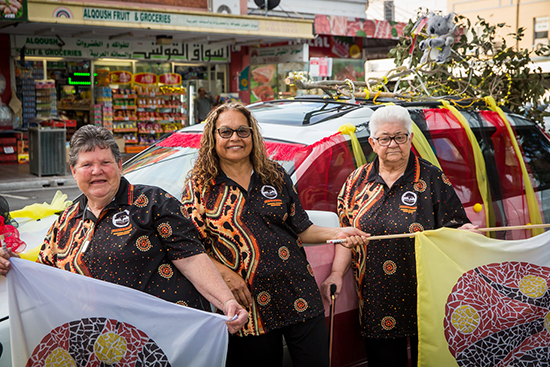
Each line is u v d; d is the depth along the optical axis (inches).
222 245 105.2
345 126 138.0
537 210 163.8
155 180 147.6
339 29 755.4
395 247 119.2
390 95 175.5
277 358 108.3
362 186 125.4
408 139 119.2
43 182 464.1
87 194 92.1
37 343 95.3
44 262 98.0
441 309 114.2
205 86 761.6
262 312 103.7
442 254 114.7
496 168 162.7
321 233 110.0
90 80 696.4
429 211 119.7
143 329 92.9
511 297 117.5
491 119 168.4
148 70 733.9
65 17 503.5
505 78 208.2
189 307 95.3
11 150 562.6
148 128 724.7
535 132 181.3
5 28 550.3
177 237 95.3
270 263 103.7
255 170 105.7
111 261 92.9
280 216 106.0
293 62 698.2
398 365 124.0
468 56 208.5
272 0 709.3
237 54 751.7
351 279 127.3
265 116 158.1
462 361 116.2
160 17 555.8
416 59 216.2
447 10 1135.0
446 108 161.5
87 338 93.4
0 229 93.6
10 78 597.3
